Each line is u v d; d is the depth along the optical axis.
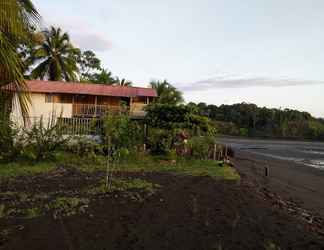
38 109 22.75
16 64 3.99
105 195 7.03
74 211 5.61
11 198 6.45
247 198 7.66
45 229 4.66
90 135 13.40
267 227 5.41
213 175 11.03
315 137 67.69
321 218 6.93
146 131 15.00
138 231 4.80
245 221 5.66
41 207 5.81
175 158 13.73
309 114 81.19
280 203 7.83
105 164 11.89
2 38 3.73
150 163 12.85
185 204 6.61
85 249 4.02
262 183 11.16
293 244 4.68
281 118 73.94
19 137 11.45
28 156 11.25
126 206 6.19
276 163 19.11
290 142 52.06
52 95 23.16
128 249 4.11
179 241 4.49
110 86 25.69
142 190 7.74
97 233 4.61
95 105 23.61
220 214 6.00
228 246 4.40
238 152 26.23
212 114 77.94
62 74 32.03
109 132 9.16
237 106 84.06
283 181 12.26
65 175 9.53
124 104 11.36
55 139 12.39
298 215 6.84
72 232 4.59
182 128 16.28
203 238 4.66
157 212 5.88
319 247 4.63
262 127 73.38
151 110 17.38
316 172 15.91
